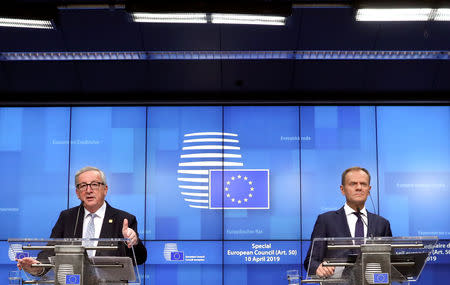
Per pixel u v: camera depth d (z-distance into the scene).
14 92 7.23
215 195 7.11
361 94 7.23
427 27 6.36
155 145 7.22
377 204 7.06
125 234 3.00
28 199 7.12
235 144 7.20
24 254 2.69
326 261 2.71
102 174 3.57
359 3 4.92
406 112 7.21
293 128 7.22
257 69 6.96
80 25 6.39
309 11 6.18
